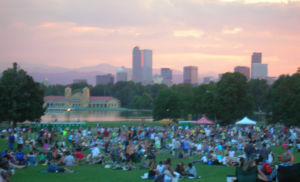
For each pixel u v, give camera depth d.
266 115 88.50
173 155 35.56
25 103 72.88
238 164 28.75
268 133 50.72
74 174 23.28
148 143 41.09
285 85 84.19
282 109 79.62
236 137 48.19
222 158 30.16
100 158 31.48
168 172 16.23
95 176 22.47
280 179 13.12
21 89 74.31
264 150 26.22
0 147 41.25
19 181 20.12
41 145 43.22
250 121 58.12
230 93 91.44
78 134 51.53
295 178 12.80
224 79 94.81
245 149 28.75
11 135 36.81
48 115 193.88
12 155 27.19
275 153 36.16
